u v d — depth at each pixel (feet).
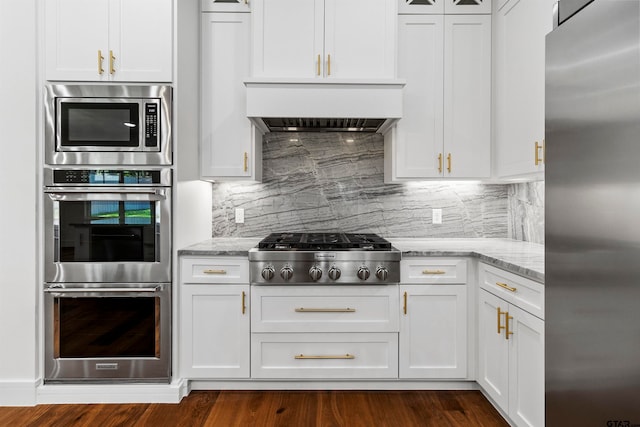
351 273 7.36
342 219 9.52
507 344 6.29
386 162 9.27
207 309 7.53
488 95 8.43
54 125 7.21
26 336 7.22
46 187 7.21
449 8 8.42
